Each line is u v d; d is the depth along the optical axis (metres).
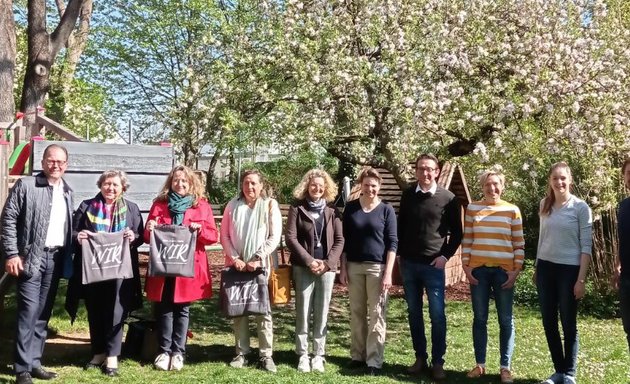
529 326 8.90
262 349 6.09
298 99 9.04
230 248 5.97
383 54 8.94
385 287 5.93
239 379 5.60
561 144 8.43
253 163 21.80
